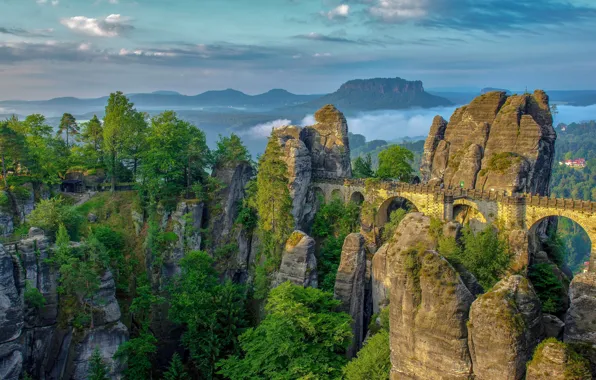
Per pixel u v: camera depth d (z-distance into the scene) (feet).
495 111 332.19
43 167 341.82
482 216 298.97
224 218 349.00
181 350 298.35
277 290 228.63
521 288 132.46
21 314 220.64
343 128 380.78
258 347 222.28
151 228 322.55
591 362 125.70
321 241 345.51
